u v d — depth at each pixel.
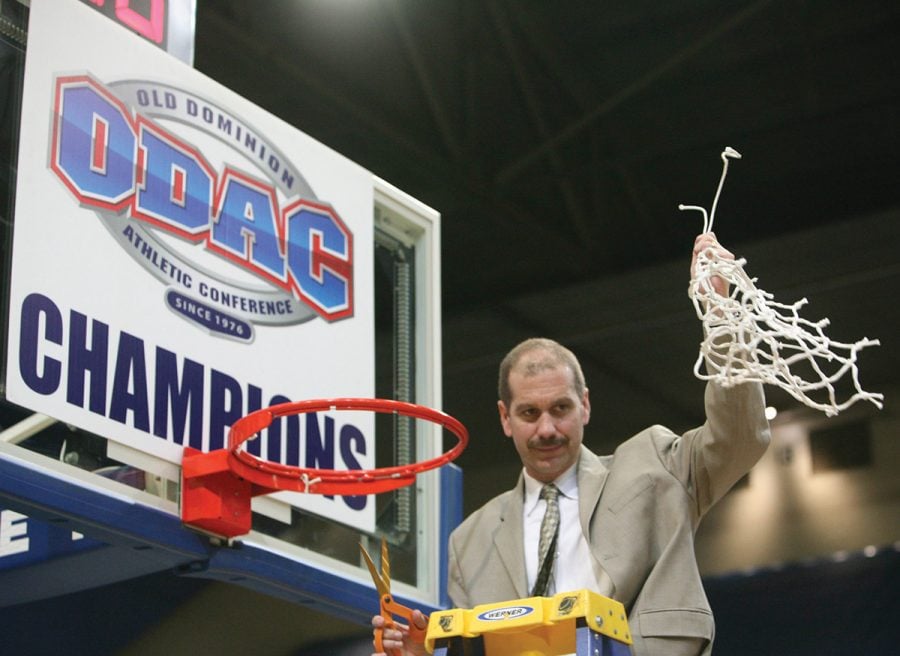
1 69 3.54
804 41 8.75
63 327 3.47
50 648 6.55
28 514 3.39
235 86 8.76
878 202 9.41
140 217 3.79
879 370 9.61
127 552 3.73
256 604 8.10
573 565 3.05
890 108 9.07
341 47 8.62
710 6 8.63
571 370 3.18
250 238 4.15
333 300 4.41
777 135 9.39
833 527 9.46
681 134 9.47
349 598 4.17
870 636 8.13
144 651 7.05
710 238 2.90
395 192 4.85
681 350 10.18
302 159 4.45
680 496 3.06
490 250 10.22
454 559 3.28
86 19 3.80
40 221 3.49
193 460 3.68
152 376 3.68
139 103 3.89
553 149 9.31
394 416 4.64
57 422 3.40
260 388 4.02
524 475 3.26
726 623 8.67
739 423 2.93
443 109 8.99
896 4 8.45
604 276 10.16
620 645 2.70
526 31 8.76
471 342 10.73
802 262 9.56
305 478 3.82
